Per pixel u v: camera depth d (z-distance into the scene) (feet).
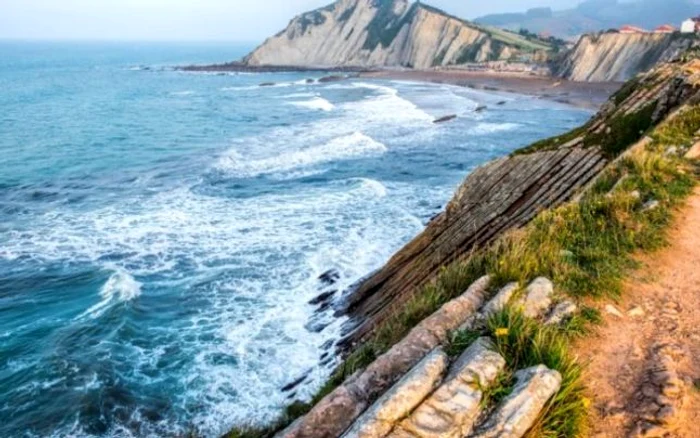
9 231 73.00
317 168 107.65
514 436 11.21
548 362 13.41
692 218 23.72
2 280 58.59
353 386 14.99
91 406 38.32
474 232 40.27
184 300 52.90
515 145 131.75
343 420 14.08
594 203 25.05
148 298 53.93
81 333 47.85
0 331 48.91
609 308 17.15
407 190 90.63
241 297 52.54
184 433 35.32
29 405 39.04
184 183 97.45
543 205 40.11
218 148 130.11
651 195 26.45
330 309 47.34
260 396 37.81
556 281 18.42
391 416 12.03
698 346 15.12
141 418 37.32
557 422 12.13
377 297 42.57
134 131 156.97
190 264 61.16
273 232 69.51
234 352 43.27
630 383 13.80
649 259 20.45
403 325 21.47
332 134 145.89
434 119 169.78
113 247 67.05
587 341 15.58
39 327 49.44
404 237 65.26
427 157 118.11
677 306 17.20
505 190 43.52
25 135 148.15
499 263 19.53
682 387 13.46
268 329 45.88
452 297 21.18
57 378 41.47
